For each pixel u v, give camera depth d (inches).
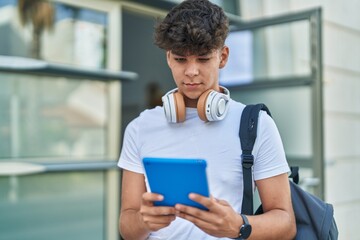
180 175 34.5
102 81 106.6
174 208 36.2
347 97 140.2
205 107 40.9
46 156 96.0
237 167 41.5
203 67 40.3
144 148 44.7
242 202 41.3
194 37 38.3
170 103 42.3
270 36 117.7
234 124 42.4
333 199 134.5
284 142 115.0
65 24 97.8
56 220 96.2
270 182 41.7
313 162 101.6
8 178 89.4
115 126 108.7
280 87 114.4
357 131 143.3
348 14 141.3
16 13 90.5
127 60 150.6
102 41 104.0
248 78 116.0
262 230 38.4
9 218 89.7
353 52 142.7
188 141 42.7
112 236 104.6
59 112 98.7
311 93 101.1
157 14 111.6
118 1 105.3
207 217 35.0
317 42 98.4
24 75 92.7
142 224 42.1
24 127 92.7
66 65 97.0
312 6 132.3
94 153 105.0
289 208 42.2
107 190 104.3
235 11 118.3
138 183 45.8
